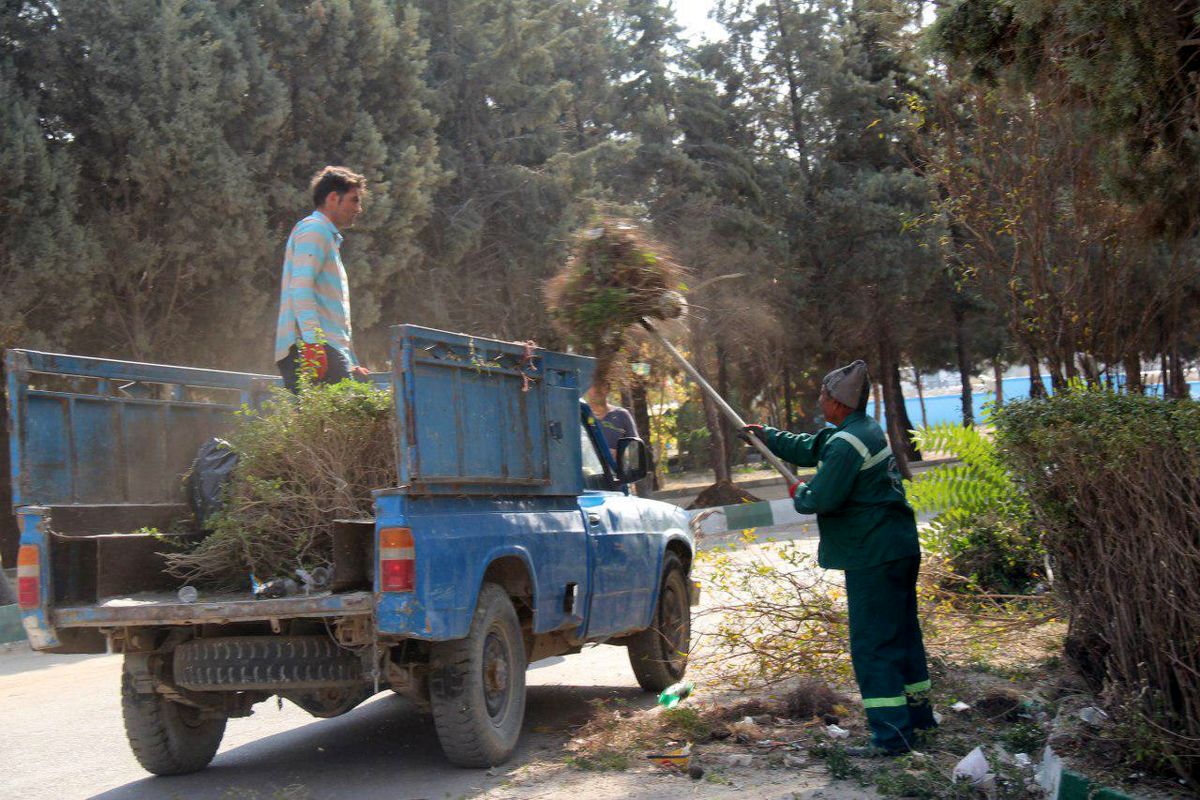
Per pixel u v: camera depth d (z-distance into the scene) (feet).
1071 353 29.40
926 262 105.29
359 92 71.41
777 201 105.09
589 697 26.22
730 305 93.04
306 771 20.56
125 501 21.35
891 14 32.68
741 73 110.22
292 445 19.69
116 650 19.34
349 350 23.21
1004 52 24.63
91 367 20.68
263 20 67.05
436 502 18.39
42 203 57.16
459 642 18.88
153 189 60.95
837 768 17.29
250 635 19.31
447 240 75.97
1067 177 29.40
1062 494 16.49
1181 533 14.53
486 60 80.94
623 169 96.12
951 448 27.09
